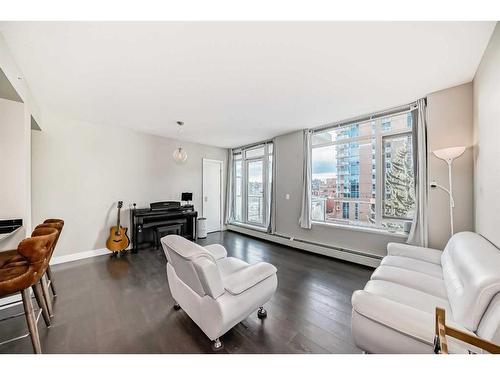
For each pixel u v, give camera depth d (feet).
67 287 8.21
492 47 5.19
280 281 8.88
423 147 8.80
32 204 10.39
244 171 18.92
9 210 6.91
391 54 5.93
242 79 7.35
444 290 5.04
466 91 7.64
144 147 14.52
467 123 7.62
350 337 5.42
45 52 5.79
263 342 5.22
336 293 7.82
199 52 5.85
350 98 8.97
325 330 5.69
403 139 10.20
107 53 5.87
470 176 7.55
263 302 5.83
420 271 6.19
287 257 12.06
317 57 6.07
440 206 8.23
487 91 5.74
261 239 16.16
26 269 4.48
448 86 7.89
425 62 6.35
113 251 12.27
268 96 8.74
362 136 11.42
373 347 3.67
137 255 12.30
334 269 10.23
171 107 9.95
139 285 8.40
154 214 13.60
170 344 5.15
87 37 5.20
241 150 19.21
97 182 12.44
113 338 5.36
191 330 5.69
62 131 11.21
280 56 6.03
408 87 7.98
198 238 16.48
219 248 7.92
